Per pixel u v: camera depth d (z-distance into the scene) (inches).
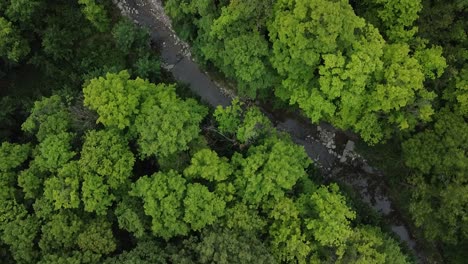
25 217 1326.3
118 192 1336.1
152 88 1400.1
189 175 1279.5
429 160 1307.8
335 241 1248.8
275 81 1408.7
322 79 1246.3
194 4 1414.9
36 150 1375.5
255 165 1255.5
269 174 1243.2
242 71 1338.6
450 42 1387.8
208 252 1199.6
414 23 1375.5
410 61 1248.2
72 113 1405.0
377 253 1298.0
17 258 1284.4
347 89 1258.6
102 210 1298.0
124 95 1322.6
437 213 1357.0
